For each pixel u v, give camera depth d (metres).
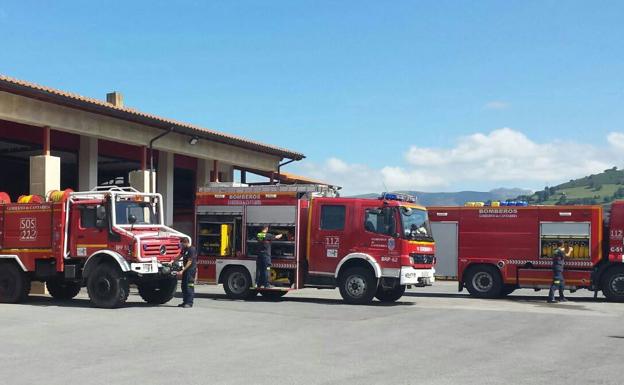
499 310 18.61
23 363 10.07
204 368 9.74
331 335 13.26
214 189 22.09
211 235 22.00
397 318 16.27
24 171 32.56
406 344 12.21
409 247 19.73
